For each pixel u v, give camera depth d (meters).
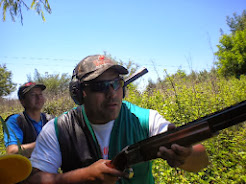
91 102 1.29
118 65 1.27
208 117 0.97
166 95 5.23
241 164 2.51
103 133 1.39
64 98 7.70
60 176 1.23
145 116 1.44
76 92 1.35
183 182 2.36
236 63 19.25
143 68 1.68
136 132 1.40
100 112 1.31
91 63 1.30
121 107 1.47
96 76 1.23
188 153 1.03
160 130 1.38
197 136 0.98
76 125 1.40
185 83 5.98
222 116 0.92
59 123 1.40
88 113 1.35
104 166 1.17
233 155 2.77
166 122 1.41
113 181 1.18
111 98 1.28
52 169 1.34
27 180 1.26
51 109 7.26
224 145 3.16
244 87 6.39
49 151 1.35
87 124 1.38
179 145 1.02
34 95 2.84
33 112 2.87
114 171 1.15
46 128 1.41
